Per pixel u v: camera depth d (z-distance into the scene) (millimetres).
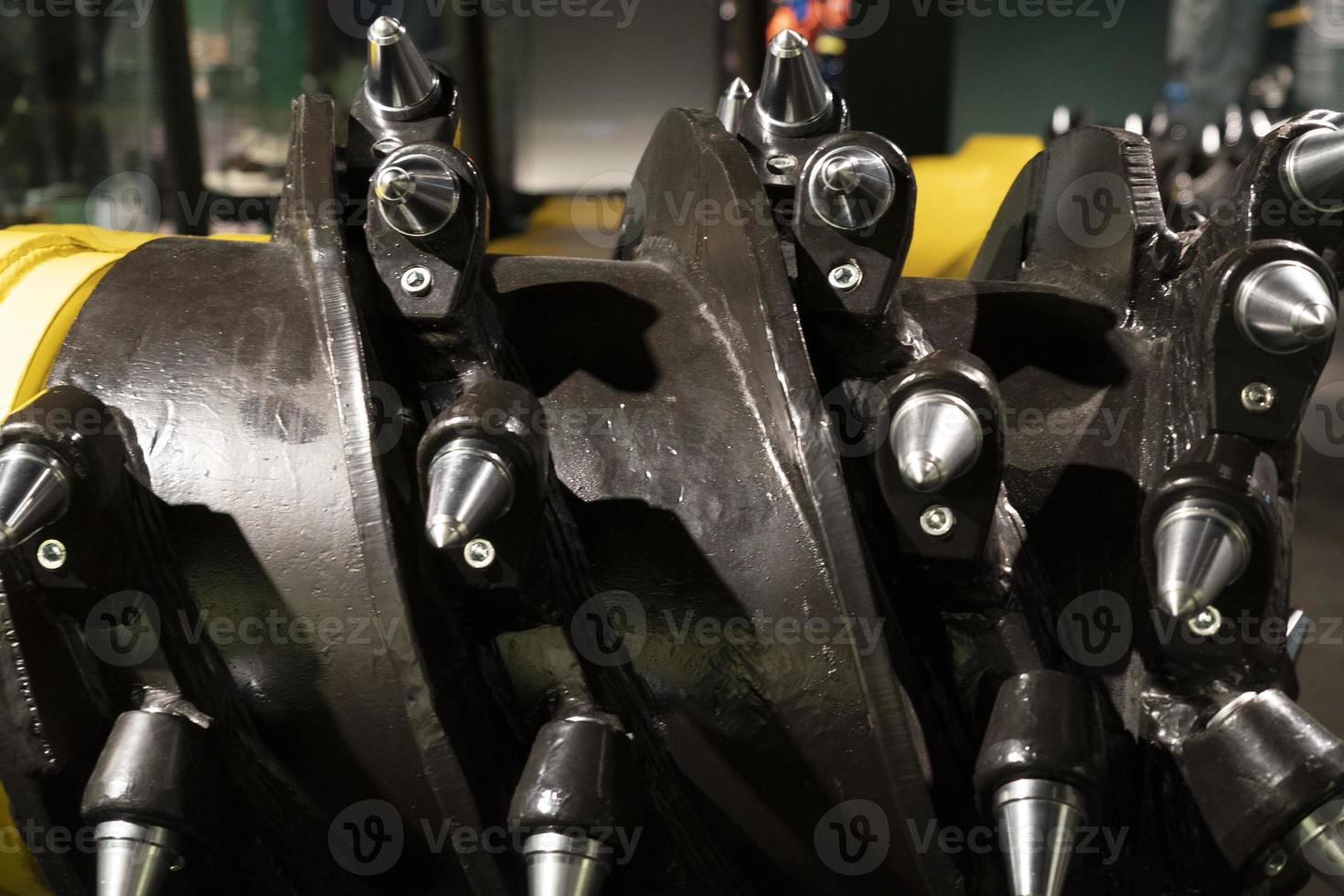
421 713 1083
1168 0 6840
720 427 1252
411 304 1234
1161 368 1324
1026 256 1661
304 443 1194
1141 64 6949
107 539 1132
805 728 1192
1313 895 2143
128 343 1253
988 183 4254
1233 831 1090
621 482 1246
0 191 4582
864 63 6938
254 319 1257
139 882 1088
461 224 1217
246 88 4980
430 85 1404
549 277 1388
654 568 1222
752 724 1203
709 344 1311
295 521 1185
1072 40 6906
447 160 1207
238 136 5020
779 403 1166
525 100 6316
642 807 1130
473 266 1236
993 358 1405
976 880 1167
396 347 1285
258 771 1198
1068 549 1311
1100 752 1093
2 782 1126
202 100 4945
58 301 1287
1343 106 6855
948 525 1120
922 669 1217
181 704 1158
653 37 6137
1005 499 1275
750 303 1224
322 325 1216
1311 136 1223
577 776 1080
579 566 1216
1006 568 1213
